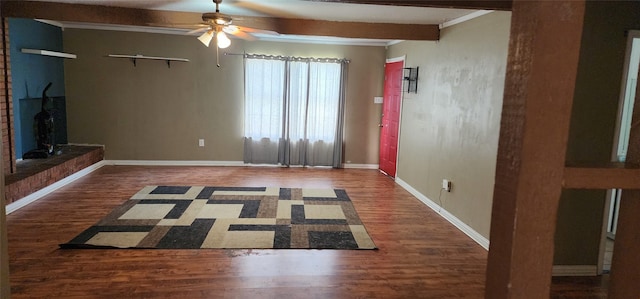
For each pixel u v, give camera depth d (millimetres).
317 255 3531
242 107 7082
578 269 3383
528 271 747
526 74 699
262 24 4875
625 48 3104
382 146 7207
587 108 3135
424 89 5422
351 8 4125
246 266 3266
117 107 6770
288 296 2832
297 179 6344
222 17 3713
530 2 690
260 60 6895
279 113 7086
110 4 4391
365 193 5684
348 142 7367
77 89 6609
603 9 3062
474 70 4082
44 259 3275
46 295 2738
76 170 5848
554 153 714
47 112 5684
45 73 5906
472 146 4105
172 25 4652
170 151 7039
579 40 686
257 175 6504
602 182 745
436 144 4984
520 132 713
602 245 3365
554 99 697
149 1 4133
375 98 7270
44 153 5617
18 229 3887
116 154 6902
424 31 4945
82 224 4059
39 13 4465
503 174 766
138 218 4281
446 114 4727
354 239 3922
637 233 894
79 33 6465
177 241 3711
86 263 3229
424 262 3471
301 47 6992
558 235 3324
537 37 678
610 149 3186
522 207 725
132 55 6656
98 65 6602
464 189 4266
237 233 3951
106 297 2738
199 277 3059
